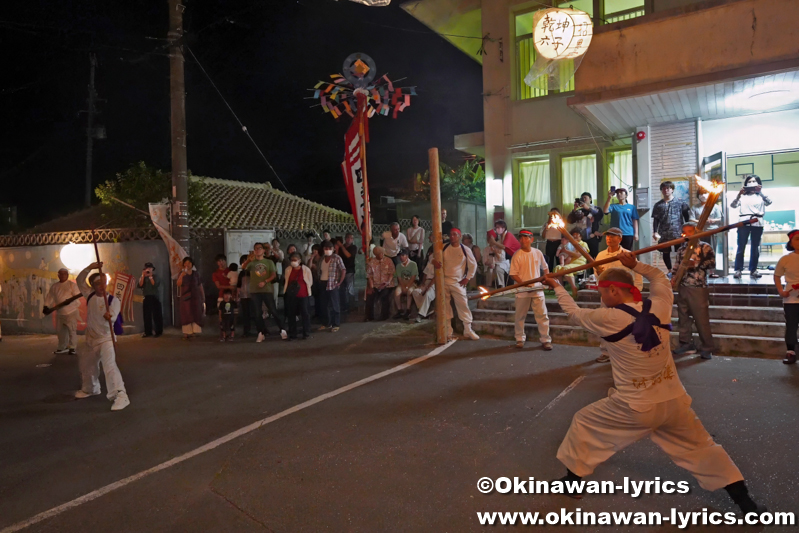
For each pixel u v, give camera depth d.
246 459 4.68
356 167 10.93
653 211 9.47
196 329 10.94
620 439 3.52
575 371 6.82
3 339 13.57
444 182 19.02
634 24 8.74
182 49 12.00
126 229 13.02
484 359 7.72
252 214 18.33
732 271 10.72
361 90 10.40
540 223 13.88
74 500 4.09
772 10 7.71
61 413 6.26
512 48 13.92
